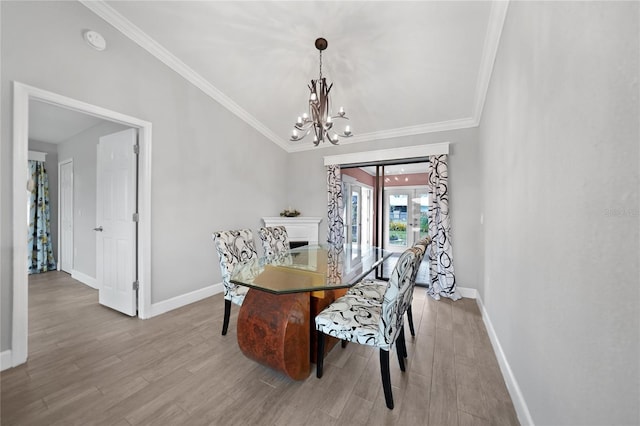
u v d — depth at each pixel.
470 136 3.38
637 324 0.60
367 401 1.50
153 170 2.68
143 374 1.74
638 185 0.59
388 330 1.44
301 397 1.54
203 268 3.25
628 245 0.62
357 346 2.17
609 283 0.69
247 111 3.80
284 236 3.30
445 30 2.22
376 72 2.86
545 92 1.10
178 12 2.27
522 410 1.33
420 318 2.70
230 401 1.50
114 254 2.80
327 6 2.16
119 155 2.75
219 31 2.47
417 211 4.23
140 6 2.22
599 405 0.73
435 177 3.48
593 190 0.75
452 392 1.58
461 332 2.38
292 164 4.83
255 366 1.84
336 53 2.69
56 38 1.98
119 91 2.38
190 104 3.06
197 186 3.16
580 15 0.82
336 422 1.35
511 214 1.63
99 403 1.47
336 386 1.64
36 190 4.39
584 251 0.80
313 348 1.92
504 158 1.83
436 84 2.86
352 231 4.53
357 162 4.15
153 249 2.70
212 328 2.43
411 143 3.73
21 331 1.83
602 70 0.71
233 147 3.68
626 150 0.62
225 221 3.56
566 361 0.91
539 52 1.17
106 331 2.35
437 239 3.41
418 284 3.88
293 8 2.20
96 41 2.19
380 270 4.33
